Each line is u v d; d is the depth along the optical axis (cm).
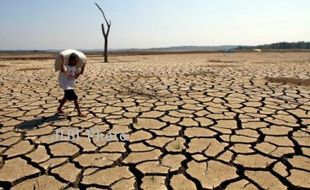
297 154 314
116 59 2620
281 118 454
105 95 663
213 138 365
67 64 447
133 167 286
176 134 381
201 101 586
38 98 636
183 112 496
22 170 282
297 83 836
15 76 1089
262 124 423
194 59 2530
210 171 276
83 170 280
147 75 1084
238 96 638
